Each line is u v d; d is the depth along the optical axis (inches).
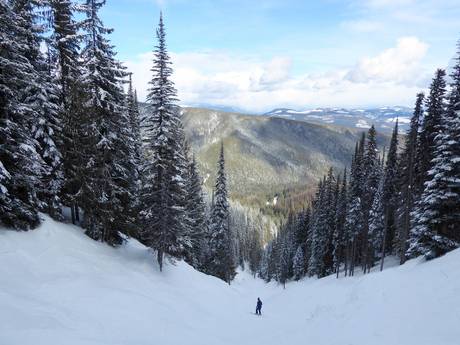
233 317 1016.2
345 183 2043.6
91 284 701.9
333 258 2185.0
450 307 477.4
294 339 658.2
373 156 1739.7
